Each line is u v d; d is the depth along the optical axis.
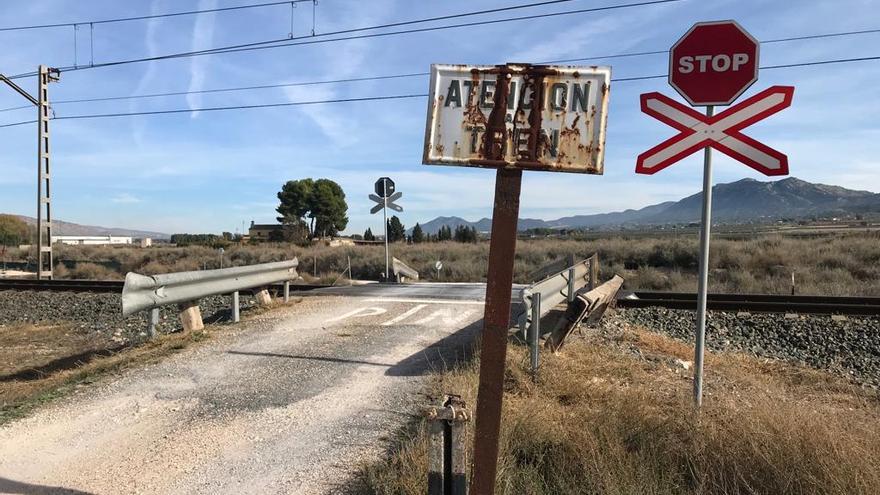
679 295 14.01
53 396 6.09
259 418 5.38
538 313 6.24
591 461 3.90
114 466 4.43
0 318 13.70
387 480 3.94
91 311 13.73
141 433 5.08
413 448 4.25
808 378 7.69
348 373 6.73
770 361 8.71
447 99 2.87
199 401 5.86
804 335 10.37
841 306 11.93
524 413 4.67
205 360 7.32
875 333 10.35
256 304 11.57
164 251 44.25
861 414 5.66
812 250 25.97
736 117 4.67
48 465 4.47
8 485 4.13
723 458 3.95
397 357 7.40
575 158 2.80
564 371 6.20
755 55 4.62
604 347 8.04
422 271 26.97
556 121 2.82
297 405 5.71
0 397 6.34
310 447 4.72
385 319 9.96
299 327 9.27
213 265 34.78
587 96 2.80
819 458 3.72
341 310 10.85
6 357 9.70
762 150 4.59
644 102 4.95
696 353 5.07
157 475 4.27
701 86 4.75
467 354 7.42
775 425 4.15
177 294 8.30
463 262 28.94
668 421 4.56
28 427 5.24
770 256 25.11
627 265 27.41
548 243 37.25
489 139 2.83
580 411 4.98
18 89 21.97
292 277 11.84
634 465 3.95
